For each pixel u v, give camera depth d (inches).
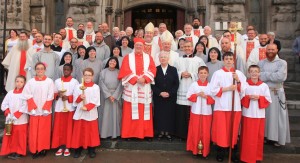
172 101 276.1
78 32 371.9
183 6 647.8
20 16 605.0
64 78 261.1
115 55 300.2
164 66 277.7
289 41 589.9
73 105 251.4
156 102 277.9
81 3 594.6
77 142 246.7
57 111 256.2
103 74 275.4
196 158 251.4
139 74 270.4
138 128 269.4
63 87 256.4
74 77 286.7
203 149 246.7
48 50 298.5
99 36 323.3
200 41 303.4
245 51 348.8
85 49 297.7
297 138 293.6
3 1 609.9
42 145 247.1
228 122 238.2
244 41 357.1
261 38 301.1
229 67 245.6
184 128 272.7
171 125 275.9
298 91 424.2
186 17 643.5
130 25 665.6
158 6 673.6
